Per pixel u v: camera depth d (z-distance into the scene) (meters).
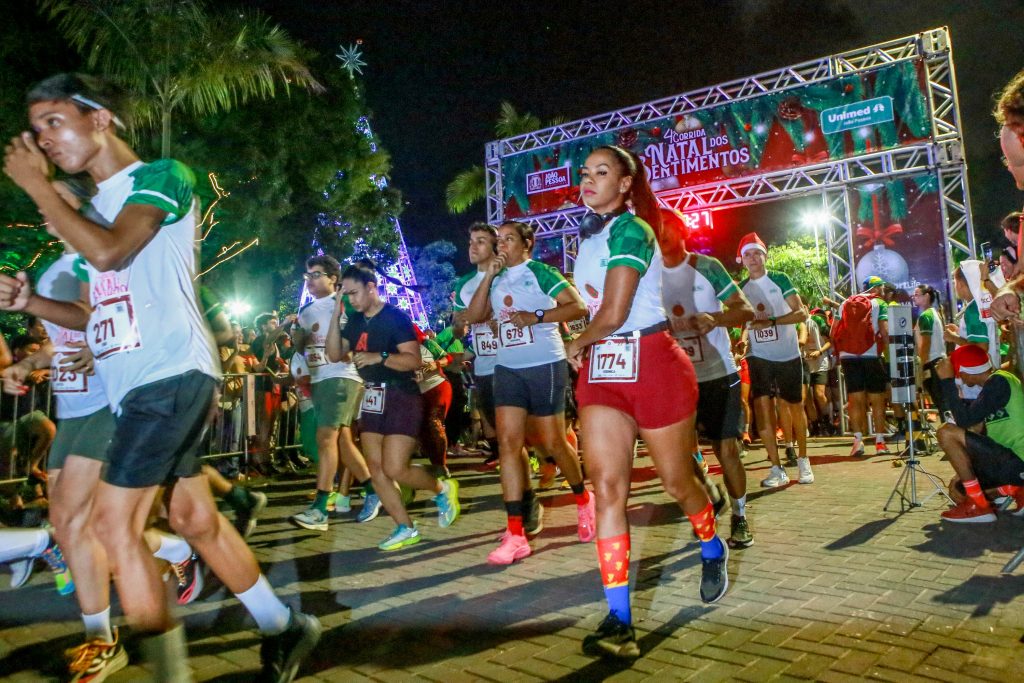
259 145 18.73
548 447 4.98
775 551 4.59
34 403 6.61
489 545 5.12
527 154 20.72
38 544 3.74
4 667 3.08
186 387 2.49
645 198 3.30
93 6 13.19
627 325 3.12
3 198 11.27
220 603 3.88
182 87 13.90
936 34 16.27
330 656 3.11
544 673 2.89
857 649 3.00
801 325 7.70
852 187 17.28
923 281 16.89
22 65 14.55
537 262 4.91
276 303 22.52
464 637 3.30
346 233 24.50
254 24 14.48
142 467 2.43
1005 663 2.82
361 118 24.16
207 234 16.11
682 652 3.05
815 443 11.15
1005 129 2.59
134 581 2.44
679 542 4.93
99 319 2.54
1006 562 4.19
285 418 9.92
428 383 6.72
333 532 5.69
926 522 5.26
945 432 5.27
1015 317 3.22
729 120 18.09
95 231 2.29
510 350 4.84
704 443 12.00
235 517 4.93
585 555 4.72
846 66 17.12
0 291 2.59
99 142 2.55
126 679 2.94
